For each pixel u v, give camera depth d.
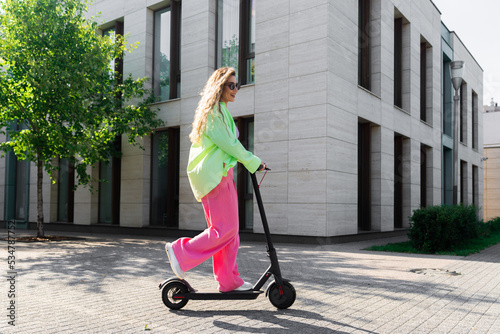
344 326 2.89
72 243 9.54
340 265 5.97
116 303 3.58
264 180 9.79
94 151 10.99
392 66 12.23
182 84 11.56
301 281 4.68
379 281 4.72
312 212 8.95
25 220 16.16
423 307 3.51
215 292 3.35
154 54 12.71
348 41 9.91
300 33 9.43
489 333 2.80
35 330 2.75
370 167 11.44
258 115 10.00
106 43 11.16
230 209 3.30
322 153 8.88
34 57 10.25
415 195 13.55
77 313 3.23
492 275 5.23
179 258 3.24
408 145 13.32
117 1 13.45
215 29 11.25
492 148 25.39
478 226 9.31
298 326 2.88
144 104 11.79
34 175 15.98
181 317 3.11
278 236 9.45
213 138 3.23
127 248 8.35
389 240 10.52
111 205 13.20
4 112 10.40
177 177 11.88
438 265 6.07
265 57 9.98
